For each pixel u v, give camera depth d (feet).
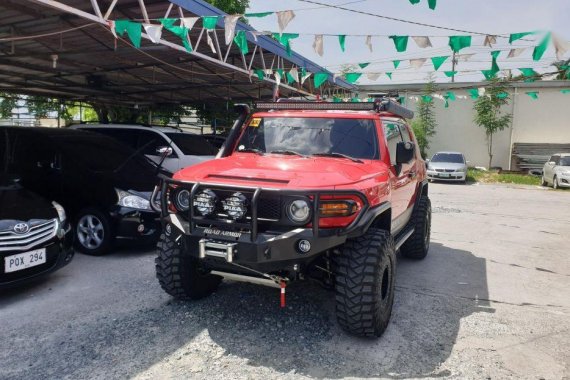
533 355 11.39
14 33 26.16
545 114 76.33
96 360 10.64
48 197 21.07
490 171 75.56
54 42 28.45
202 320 12.94
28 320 12.81
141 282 16.19
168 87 42.65
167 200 12.38
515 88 75.05
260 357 10.93
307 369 10.43
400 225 16.66
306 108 16.11
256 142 15.47
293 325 12.73
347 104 15.58
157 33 19.62
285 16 18.13
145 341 11.62
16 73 36.78
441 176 61.21
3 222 14.12
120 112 56.85
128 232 19.08
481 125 77.87
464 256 21.56
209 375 10.09
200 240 11.10
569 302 15.43
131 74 38.29
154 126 32.35
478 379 10.19
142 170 22.71
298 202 10.64
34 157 21.95
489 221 31.76
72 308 13.73
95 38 26.96
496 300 15.44
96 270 17.56
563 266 20.07
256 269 10.99
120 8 22.84
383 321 11.85
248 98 49.88
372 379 10.07
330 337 12.06
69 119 61.72
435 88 76.59
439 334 12.51
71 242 16.48
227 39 19.27
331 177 11.30
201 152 31.91
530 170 70.64
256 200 10.50
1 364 10.38
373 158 14.29
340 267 11.41
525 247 23.76
